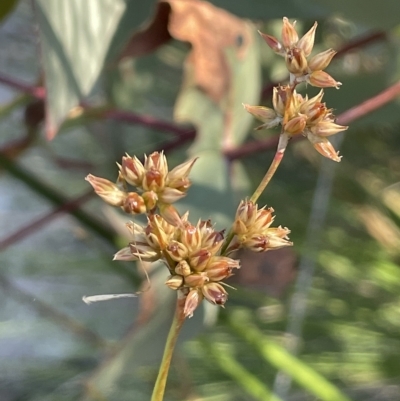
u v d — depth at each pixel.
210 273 0.09
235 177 0.19
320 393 0.19
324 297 0.26
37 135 0.23
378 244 0.28
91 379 0.15
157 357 0.15
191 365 0.26
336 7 0.18
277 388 0.23
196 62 0.19
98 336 0.27
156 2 0.18
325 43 0.27
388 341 0.25
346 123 0.20
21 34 0.33
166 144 0.23
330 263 0.26
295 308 0.24
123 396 0.26
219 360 0.22
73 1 0.15
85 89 0.15
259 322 0.25
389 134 0.33
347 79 0.22
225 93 0.19
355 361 0.24
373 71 0.23
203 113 0.19
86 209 0.26
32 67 0.33
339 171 0.30
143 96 0.29
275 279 0.25
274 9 0.18
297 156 0.31
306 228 0.28
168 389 0.25
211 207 0.17
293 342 0.23
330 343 0.25
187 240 0.09
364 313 0.26
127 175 0.09
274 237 0.09
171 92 0.31
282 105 0.09
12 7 0.19
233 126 0.19
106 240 0.24
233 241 0.09
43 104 0.21
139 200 0.09
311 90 0.22
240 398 0.25
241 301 0.26
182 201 0.17
